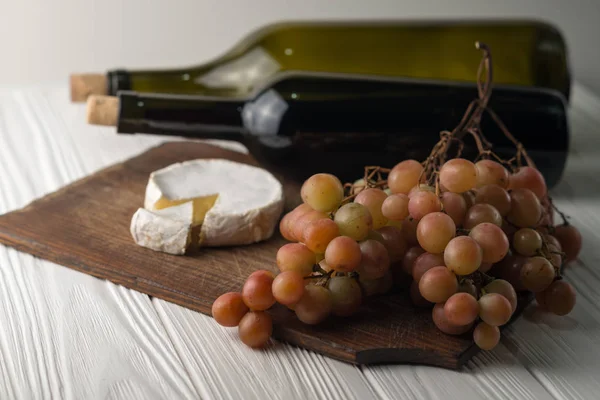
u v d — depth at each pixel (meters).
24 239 0.63
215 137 0.73
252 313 0.53
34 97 0.95
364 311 0.56
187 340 0.54
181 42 1.25
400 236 0.56
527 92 0.74
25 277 0.61
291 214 0.60
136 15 1.24
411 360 0.53
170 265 0.61
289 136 0.72
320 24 0.91
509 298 0.53
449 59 0.92
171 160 0.79
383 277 0.57
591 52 1.26
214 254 0.64
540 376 0.52
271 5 1.23
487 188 0.57
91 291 0.59
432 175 0.58
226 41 1.25
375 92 0.73
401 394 0.50
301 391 0.50
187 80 0.84
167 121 0.71
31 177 0.77
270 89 0.73
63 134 0.87
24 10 1.23
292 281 0.52
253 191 0.68
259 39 0.89
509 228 0.58
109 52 1.26
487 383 0.52
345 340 0.53
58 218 0.67
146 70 0.82
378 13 1.24
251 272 0.61
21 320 0.56
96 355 0.53
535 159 0.73
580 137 0.91
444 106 0.72
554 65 0.91
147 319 0.56
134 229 0.63
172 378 0.51
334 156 0.73
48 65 1.27
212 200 0.67
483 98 0.60
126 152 0.84
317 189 0.56
